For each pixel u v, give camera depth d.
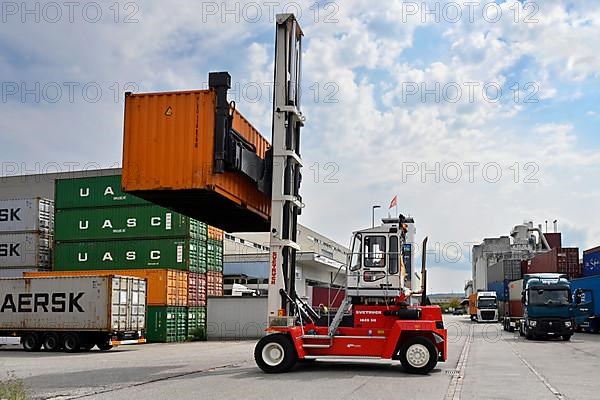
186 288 37.06
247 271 52.19
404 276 17.88
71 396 12.11
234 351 26.48
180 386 13.44
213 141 14.87
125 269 37.53
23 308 29.53
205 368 17.83
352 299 16.81
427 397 11.64
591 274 41.47
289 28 17.17
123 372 16.95
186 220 37.53
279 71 17.08
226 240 57.22
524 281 35.72
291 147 16.98
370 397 11.56
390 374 15.66
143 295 31.22
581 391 12.80
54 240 38.59
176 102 15.20
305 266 52.34
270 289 16.50
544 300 32.38
